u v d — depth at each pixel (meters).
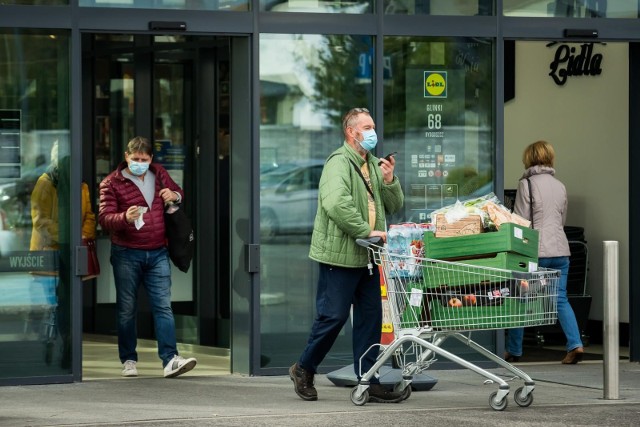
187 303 25.16
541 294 17.00
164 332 20.73
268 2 21.02
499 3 22.03
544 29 22.30
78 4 20.05
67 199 20.12
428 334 17.34
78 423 16.17
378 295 17.72
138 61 25.55
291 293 21.19
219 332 24.66
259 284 20.95
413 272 16.97
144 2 20.39
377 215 17.69
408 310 17.08
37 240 20.02
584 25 22.45
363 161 17.61
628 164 25.27
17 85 19.94
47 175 20.06
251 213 20.95
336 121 21.45
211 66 24.66
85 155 26.55
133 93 25.86
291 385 19.84
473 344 17.64
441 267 16.84
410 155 21.80
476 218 17.08
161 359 21.58
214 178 24.69
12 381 19.77
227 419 16.44
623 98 26.61
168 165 25.39
